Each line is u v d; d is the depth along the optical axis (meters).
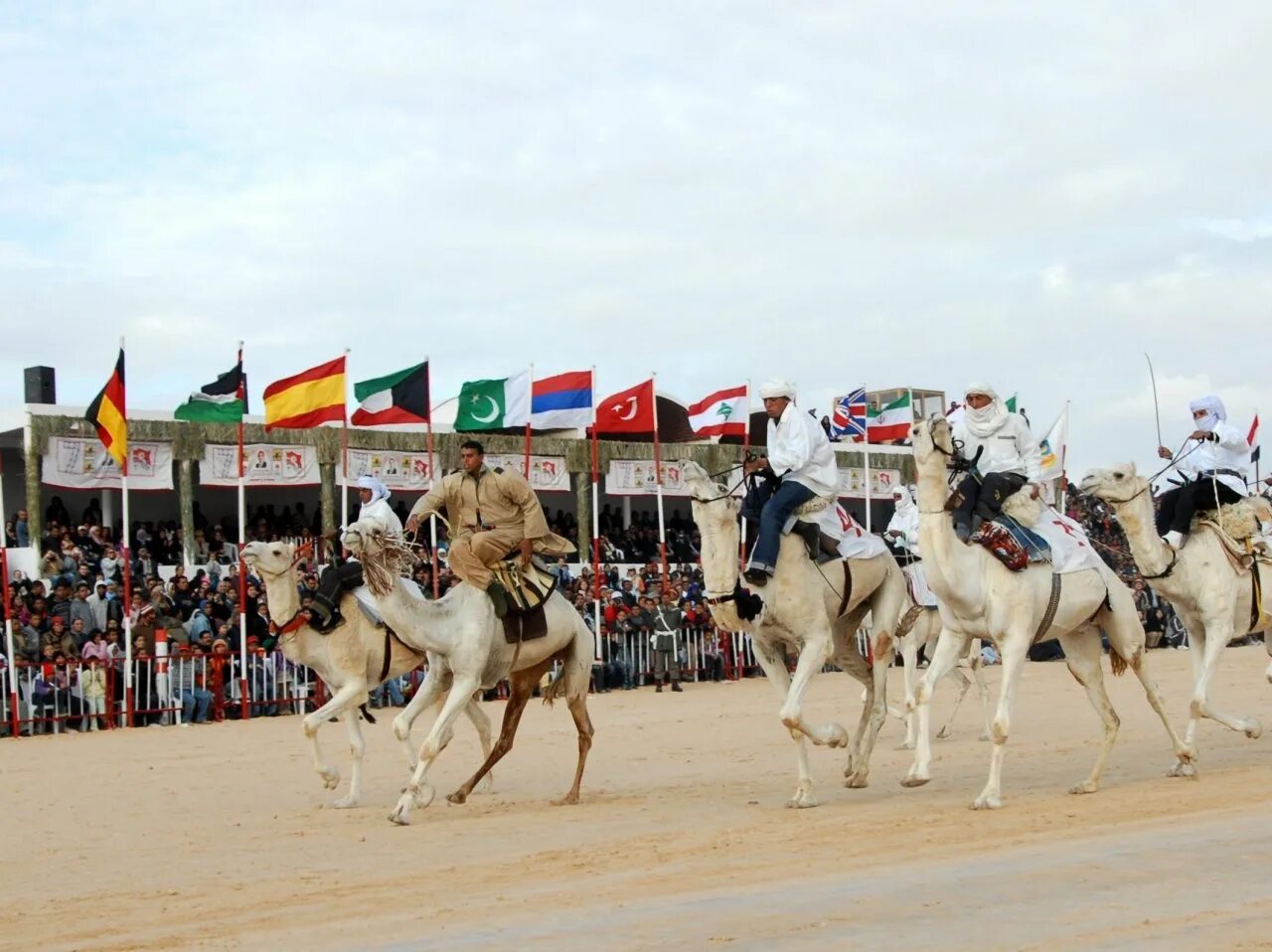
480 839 13.48
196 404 29.98
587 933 9.06
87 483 32.03
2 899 11.36
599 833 13.54
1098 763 15.21
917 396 43.25
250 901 10.88
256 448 34.09
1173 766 16.75
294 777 19.03
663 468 39.84
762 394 15.19
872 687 16.30
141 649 27.44
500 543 15.43
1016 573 14.56
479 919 9.77
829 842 12.44
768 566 14.68
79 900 11.21
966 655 22.38
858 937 8.59
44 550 31.84
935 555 14.50
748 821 13.90
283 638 16.38
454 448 36.72
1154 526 16.98
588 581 34.97
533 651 15.69
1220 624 17.03
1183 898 9.35
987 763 18.38
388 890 11.10
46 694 25.91
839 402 39.25
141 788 18.23
